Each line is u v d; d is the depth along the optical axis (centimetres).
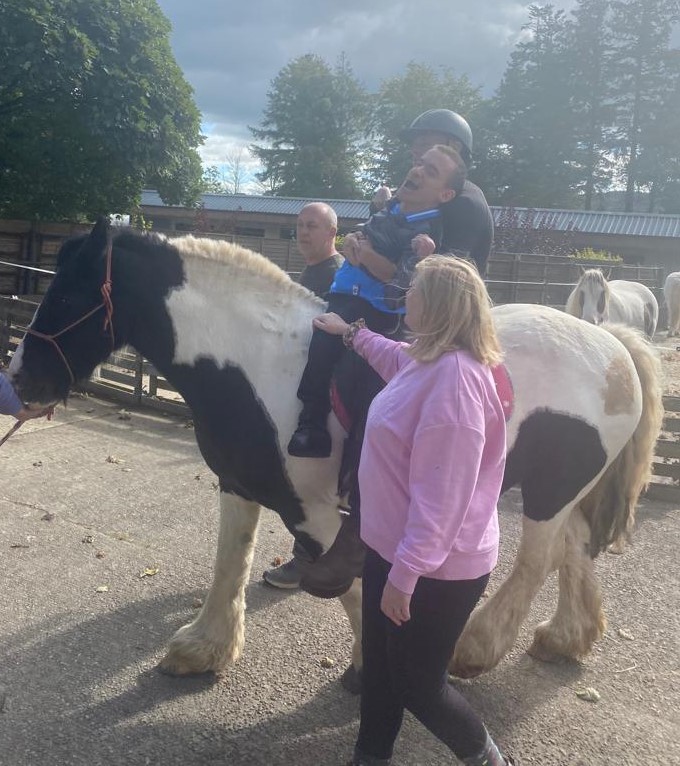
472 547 212
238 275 288
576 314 1024
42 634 346
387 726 237
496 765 230
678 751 288
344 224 3006
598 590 344
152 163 1402
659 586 423
